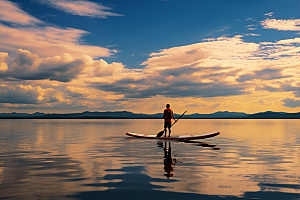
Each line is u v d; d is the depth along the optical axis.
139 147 10.68
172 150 9.70
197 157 7.90
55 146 10.95
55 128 30.05
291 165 6.57
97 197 3.92
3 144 11.77
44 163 6.84
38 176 5.32
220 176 5.30
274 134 19.66
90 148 10.27
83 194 4.07
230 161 7.17
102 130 25.58
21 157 7.89
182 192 4.18
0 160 7.33
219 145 11.59
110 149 9.95
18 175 5.41
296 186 4.55
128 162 6.99
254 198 3.88
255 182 4.82
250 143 12.52
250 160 7.34
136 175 5.39
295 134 19.66
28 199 3.81
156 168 6.14
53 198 3.87
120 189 4.35
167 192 4.18
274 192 4.18
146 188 4.41
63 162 6.98
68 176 5.31
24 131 22.95
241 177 5.22
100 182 4.82
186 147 10.74
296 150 9.73
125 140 14.08
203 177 5.21
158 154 8.58
